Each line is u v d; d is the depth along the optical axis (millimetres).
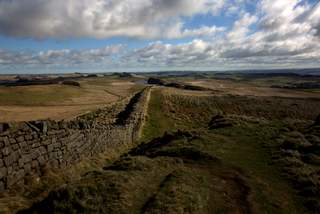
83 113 55062
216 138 21453
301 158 17391
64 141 14914
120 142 26094
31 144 12008
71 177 13484
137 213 9125
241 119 32406
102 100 90188
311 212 10625
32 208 9500
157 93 94188
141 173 12625
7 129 10844
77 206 9141
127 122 30406
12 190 10469
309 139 21656
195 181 12359
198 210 9734
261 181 13172
